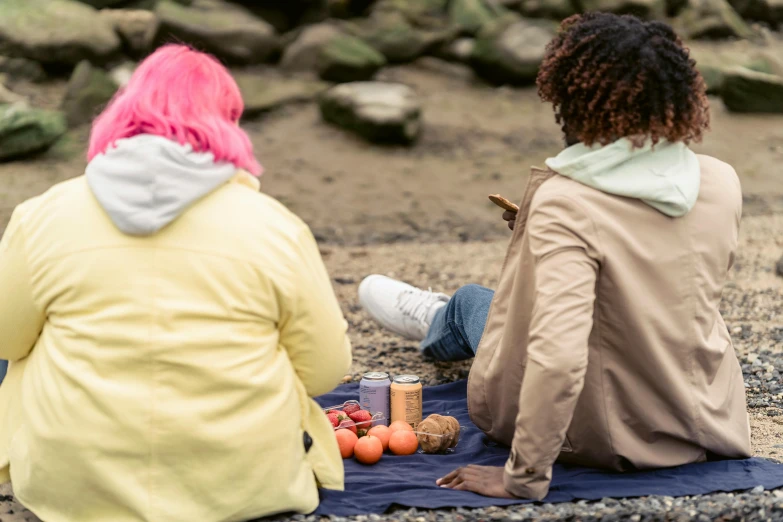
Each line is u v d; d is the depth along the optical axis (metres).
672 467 2.88
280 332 2.52
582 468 2.91
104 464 2.36
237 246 2.38
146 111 2.39
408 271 6.58
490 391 2.93
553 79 2.69
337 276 6.43
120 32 11.41
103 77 10.55
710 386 2.86
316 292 2.47
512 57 12.03
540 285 2.50
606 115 2.60
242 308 2.38
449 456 3.09
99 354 2.34
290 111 11.16
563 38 2.71
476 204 9.10
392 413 3.35
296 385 2.62
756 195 9.09
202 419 2.36
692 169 2.71
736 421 2.96
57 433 2.38
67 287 2.38
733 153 10.31
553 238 2.53
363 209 8.92
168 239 2.36
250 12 12.17
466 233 8.18
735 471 2.88
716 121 11.34
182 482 2.39
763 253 6.81
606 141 2.62
